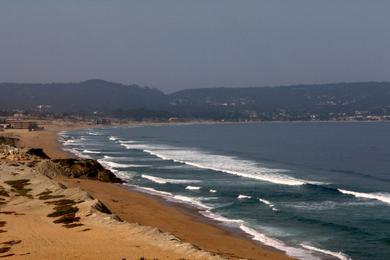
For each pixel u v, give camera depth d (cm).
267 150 14738
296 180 8088
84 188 6331
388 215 5469
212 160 11544
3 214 4459
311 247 4181
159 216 5047
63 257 3100
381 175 9269
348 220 5228
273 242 4309
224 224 4931
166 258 3039
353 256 3962
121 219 4347
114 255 3127
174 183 7638
